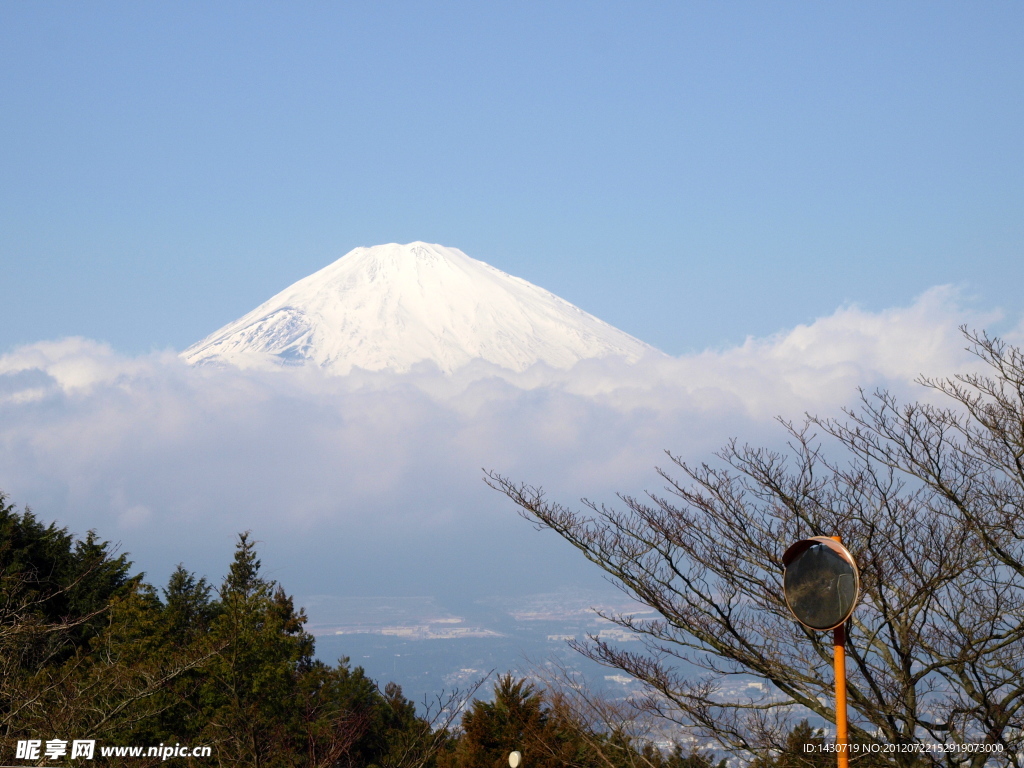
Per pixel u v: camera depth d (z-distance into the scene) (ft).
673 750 46.44
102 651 75.72
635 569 38.65
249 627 79.25
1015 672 33.45
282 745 67.36
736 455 43.34
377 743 97.35
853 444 38.99
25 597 62.80
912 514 36.50
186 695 73.26
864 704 34.17
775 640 37.45
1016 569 35.29
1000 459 37.86
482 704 71.82
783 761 36.19
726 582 37.37
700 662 38.17
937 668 33.50
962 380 38.65
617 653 39.55
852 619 35.14
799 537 37.35
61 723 50.52
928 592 34.01
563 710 50.62
